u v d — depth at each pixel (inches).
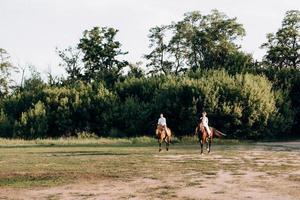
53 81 3491.6
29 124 2684.5
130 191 627.8
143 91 2844.5
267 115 2340.1
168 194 600.1
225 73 2684.5
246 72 2650.1
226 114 2324.1
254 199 560.7
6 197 591.5
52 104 2790.4
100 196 591.2
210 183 697.0
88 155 1275.8
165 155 1266.0
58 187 668.7
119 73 3449.8
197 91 2397.9
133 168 908.6
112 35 3752.5
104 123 2682.1
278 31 3567.9
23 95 3026.6
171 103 2479.1
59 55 3659.0
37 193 619.8
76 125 2755.9
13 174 813.2
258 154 1290.6
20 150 1544.0
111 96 2785.4
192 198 569.0
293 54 3506.4
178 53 3772.1
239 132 2354.8
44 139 2380.7
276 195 586.9
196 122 2364.7
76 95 2778.1
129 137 2532.0
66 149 1589.6
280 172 831.1
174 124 2498.8
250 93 2343.8
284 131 2491.4
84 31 3725.4
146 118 2591.0
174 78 2851.9
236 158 1152.2
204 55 3700.8
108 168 909.2
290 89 2632.9
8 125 2763.3
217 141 2113.7
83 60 3725.4
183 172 839.1
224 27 3631.9
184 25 3715.6
